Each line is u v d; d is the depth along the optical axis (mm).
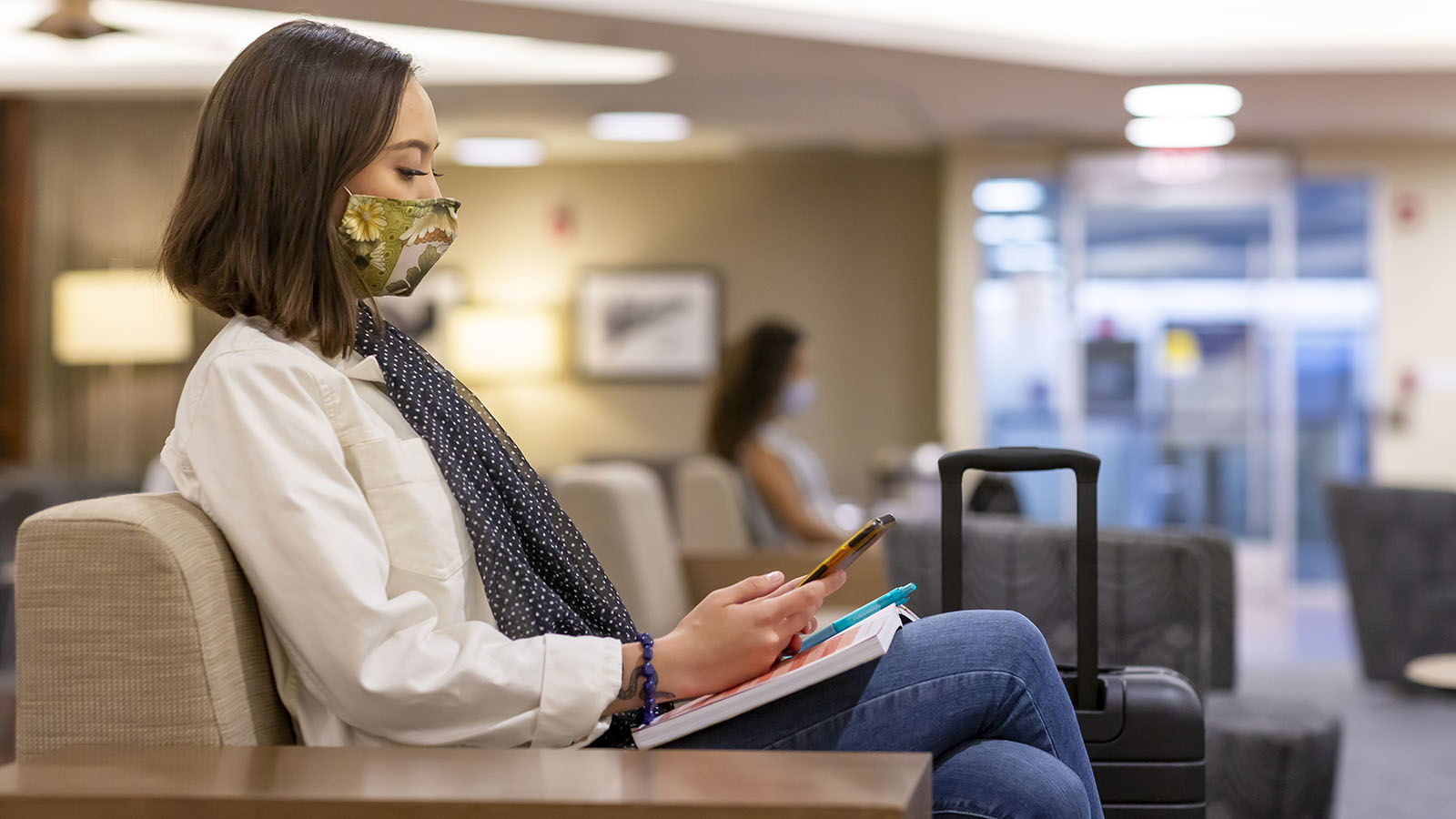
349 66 1399
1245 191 8406
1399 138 8328
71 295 7652
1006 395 8602
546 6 5480
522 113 7777
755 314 9195
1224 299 8492
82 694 1240
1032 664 1332
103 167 8016
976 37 6266
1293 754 2705
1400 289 8375
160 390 8195
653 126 8203
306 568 1238
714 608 1319
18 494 5391
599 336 9281
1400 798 3846
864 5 6246
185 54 7320
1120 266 8555
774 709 1323
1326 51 6508
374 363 1402
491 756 1124
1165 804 1603
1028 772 1236
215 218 1367
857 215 9125
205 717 1229
